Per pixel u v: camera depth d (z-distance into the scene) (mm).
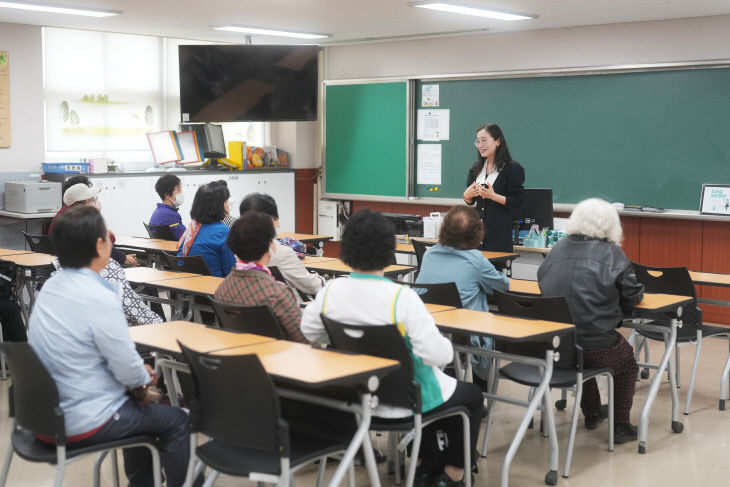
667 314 3867
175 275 4262
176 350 2549
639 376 4988
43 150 7500
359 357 2445
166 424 2557
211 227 4594
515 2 5984
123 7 6383
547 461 3572
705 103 6539
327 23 7180
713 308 6668
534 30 7398
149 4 6246
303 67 8078
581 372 3324
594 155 7156
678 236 6762
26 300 6816
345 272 4535
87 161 7578
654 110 6797
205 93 7836
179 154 7895
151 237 6160
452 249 3727
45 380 2297
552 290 3609
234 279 3043
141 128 8320
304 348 2580
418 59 8188
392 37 8062
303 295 4465
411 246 6086
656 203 6863
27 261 4770
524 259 6961
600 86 7066
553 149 7383
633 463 3564
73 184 5105
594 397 3988
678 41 6629
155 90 8367
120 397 2455
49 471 3428
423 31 7609
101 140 8031
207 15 6777
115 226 7496
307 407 2629
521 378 3355
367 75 8586
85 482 3322
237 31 7707
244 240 3008
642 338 4895
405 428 2635
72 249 2389
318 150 9156
